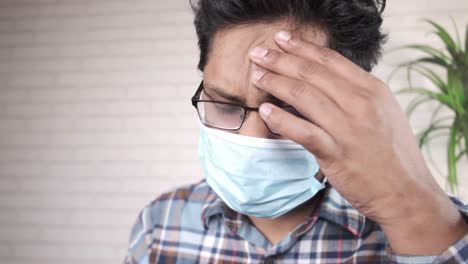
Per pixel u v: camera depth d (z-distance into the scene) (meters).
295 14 0.72
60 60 3.02
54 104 3.01
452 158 2.24
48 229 2.97
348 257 0.85
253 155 0.75
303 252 0.87
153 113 2.90
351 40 0.76
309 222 0.86
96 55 2.99
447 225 0.63
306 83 0.62
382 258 0.84
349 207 0.87
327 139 0.59
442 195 0.64
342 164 0.60
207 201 0.97
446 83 2.54
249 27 0.72
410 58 2.61
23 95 3.05
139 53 2.95
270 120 0.61
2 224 3.01
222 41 0.74
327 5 0.73
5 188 3.02
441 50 2.58
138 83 2.93
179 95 2.88
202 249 0.94
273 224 0.89
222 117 0.77
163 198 1.04
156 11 2.96
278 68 0.64
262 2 0.71
